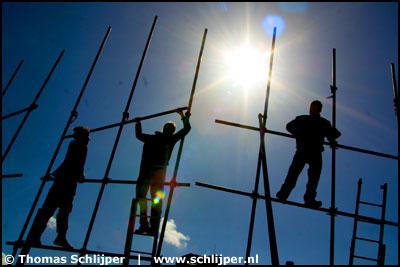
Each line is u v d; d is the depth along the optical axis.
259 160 7.17
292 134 7.41
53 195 6.92
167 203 6.79
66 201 6.97
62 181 7.02
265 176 6.53
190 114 7.40
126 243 6.50
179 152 7.15
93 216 6.92
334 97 7.73
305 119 7.36
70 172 7.12
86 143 7.54
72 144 7.39
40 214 6.82
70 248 6.64
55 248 6.63
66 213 6.92
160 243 6.50
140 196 6.89
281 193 7.00
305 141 7.13
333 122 7.50
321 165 7.04
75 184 7.19
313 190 6.92
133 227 6.63
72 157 7.24
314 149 7.07
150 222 6.73
